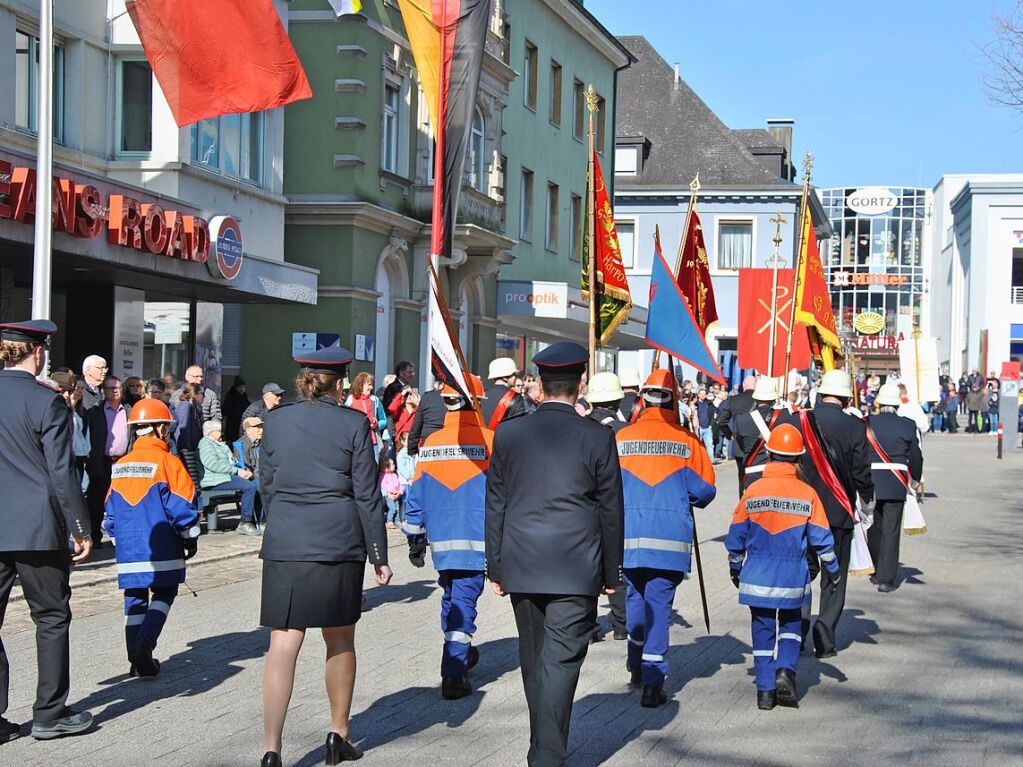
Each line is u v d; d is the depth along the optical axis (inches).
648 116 2236.7
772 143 2263.8
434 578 516.4
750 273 880.9
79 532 265.1
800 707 308.2
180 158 776.3
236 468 625.9
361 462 251.4
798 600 302.8
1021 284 2817.4
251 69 591.5
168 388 678.5
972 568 570.3
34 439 267.0
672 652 375.2
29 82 705.0
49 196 502.3
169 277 706.2
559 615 240.1
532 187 1478.8
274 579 246.2
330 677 255.8
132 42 769.6
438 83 694.5
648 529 308.3
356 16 958.4
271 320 980.6
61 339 759.7
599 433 245.8
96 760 253.9
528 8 1425.9
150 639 323.3
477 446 317.1
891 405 500.1
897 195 3526.1
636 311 1609.3
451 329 318.3
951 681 337.7
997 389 2140.7
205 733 275.1
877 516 503.2
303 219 973.2
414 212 1081.4
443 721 289.9
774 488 305.6
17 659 342.6
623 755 263.9
